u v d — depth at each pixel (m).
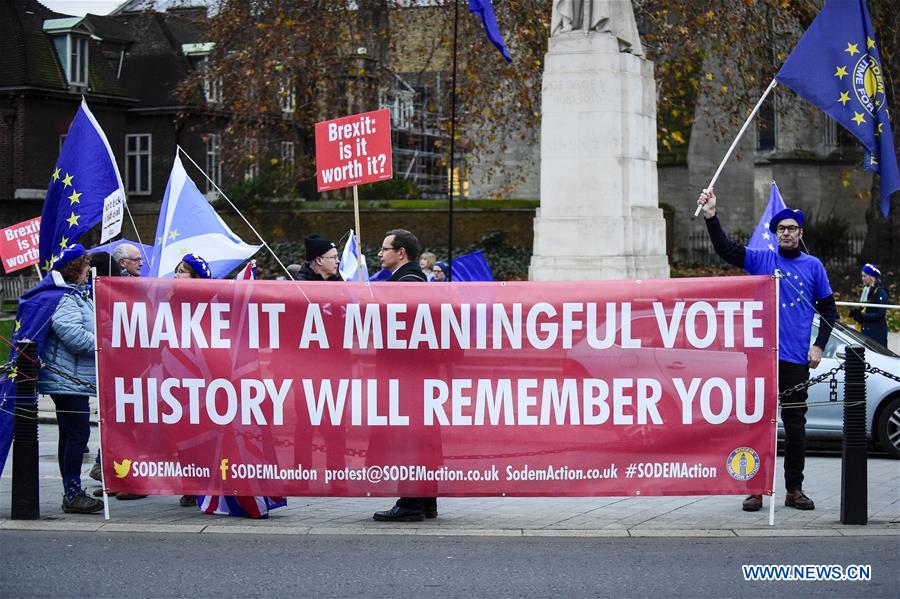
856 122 10.73
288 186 43.19
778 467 13.34
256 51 33.94
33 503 9.70
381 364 9.26
